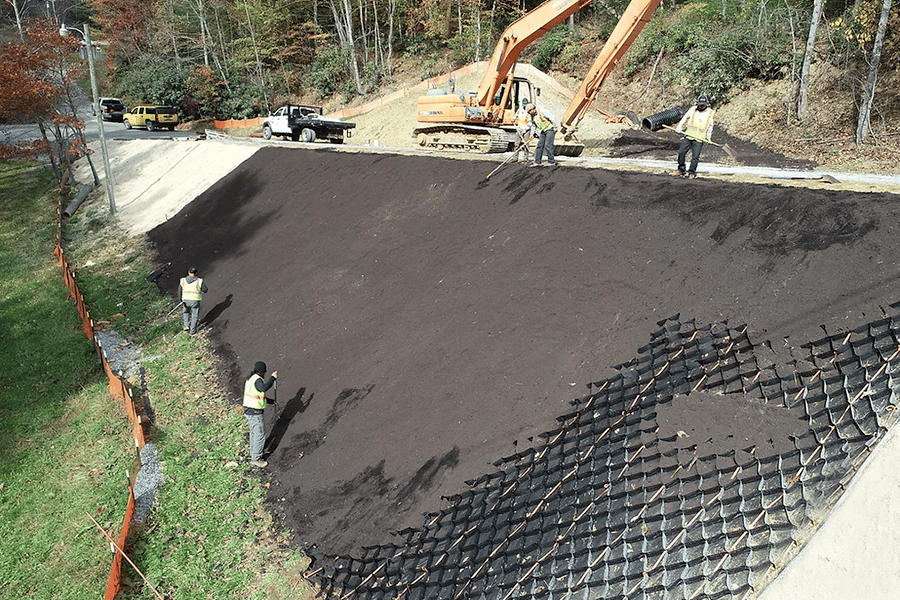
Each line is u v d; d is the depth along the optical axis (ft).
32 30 70.69
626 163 38.24
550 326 26.78
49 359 40.98
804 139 57.98
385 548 22.11
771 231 24.61
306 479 26.96
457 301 31.42
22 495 28.76
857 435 16.71
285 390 33.12
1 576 24.21
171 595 22.63
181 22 144.15
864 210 23.00
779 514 16.20
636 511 17.79
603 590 16.69
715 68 71.10
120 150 88.17
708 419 19.04
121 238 63.36
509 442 22.91
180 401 34.91
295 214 50.98
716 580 15.75
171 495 27.55
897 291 19.54
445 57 116.98
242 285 45.93
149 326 45.32
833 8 68.54
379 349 31.81
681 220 27.86
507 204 36.27
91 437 32.53
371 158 52.34
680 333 22.76
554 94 91.09
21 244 64.13
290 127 79.87
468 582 19.24
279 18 128.77
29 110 71.15
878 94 55.67
